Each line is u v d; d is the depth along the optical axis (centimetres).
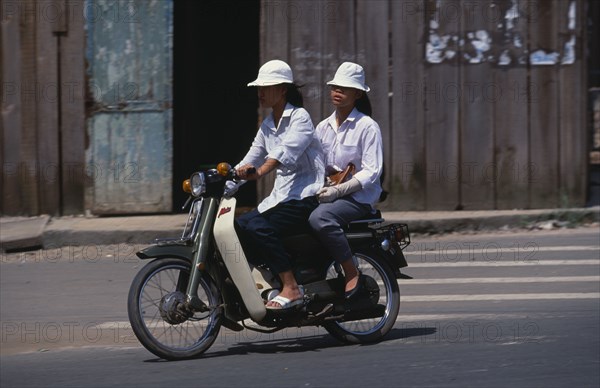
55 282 1642
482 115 2077
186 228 1176
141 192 2102
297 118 1180
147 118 2088
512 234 2003
